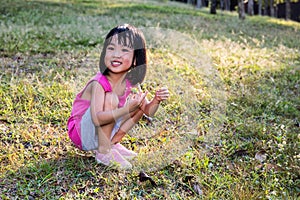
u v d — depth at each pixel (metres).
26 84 4.64
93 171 3.13
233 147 3.58
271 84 5.41
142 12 12.66
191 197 2.95
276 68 6.08
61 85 4.61
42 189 2.93
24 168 3.10
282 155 3.50
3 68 5.34
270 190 3.04
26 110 4.02
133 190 2.98
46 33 7.66
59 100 4.22
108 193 2.92
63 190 2.94
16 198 2.82
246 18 15.55
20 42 6.68
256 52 7.18
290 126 4.14
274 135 3.88
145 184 3.05
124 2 15.92
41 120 3.91
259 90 5.12
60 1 13.50
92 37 7.51
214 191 2.96
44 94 4.39
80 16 10.41
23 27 8.04
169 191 3.00
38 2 12.42
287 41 9.52
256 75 5.66
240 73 5.72
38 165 3.17
